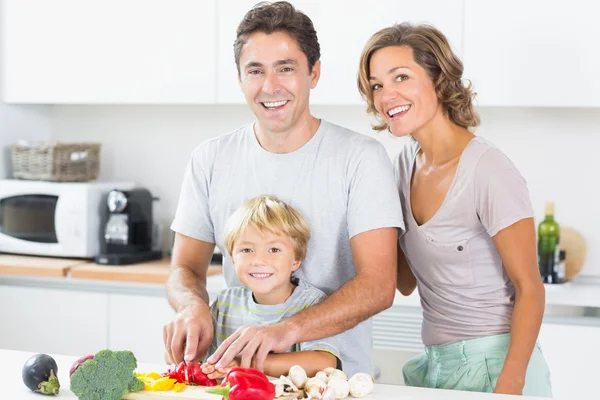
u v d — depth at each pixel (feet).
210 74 10.44
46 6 11.03
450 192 6.03
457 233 6.07
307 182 5.91
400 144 11.00
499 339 6.03
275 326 5.14
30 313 10.57
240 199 6.09
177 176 11.98
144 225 11.19
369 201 5.72
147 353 10.15
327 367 5.18
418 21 9.62
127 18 10.72
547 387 6.27
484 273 6.12
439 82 6.05
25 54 11.19
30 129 12.10
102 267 10.46
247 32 5.65
